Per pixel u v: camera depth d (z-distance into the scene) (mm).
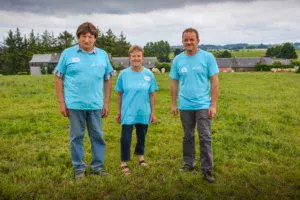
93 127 4746
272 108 10695
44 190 4230
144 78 4953
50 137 6805
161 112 10109
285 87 18484
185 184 4426
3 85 16547
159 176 4742
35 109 10219
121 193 4184
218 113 9664
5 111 9695
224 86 19344
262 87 18531
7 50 83625
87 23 4477
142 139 5137
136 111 4898
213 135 6988
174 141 6648
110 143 6512
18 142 6445
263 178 4625
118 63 76312
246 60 86250
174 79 4961
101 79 4707
